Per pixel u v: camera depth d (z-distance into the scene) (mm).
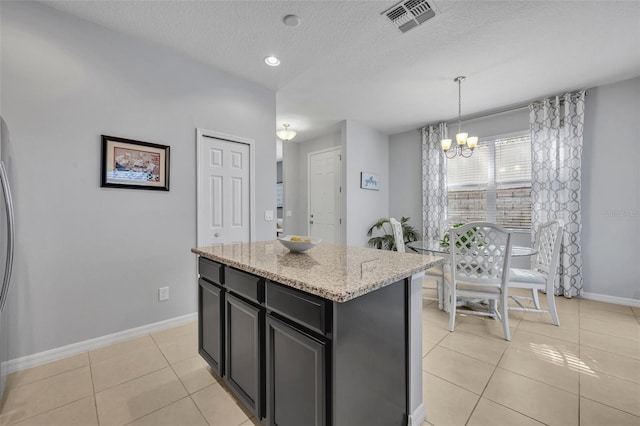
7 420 1412
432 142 4602
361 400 1095
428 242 3371
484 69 2822
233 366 1526
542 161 3488
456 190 4445
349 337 1033
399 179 5199
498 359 1983
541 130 3514
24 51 1847
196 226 2668
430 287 3693
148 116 2375
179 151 2559
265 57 2604
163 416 1451
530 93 3369
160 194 2453
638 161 2988
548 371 1831
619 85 3074
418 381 1420
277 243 2166
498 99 3555
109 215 2188
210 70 2768
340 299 916
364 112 4098
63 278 1994
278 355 1211
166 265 2488
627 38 2299
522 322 2613
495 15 2037
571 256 3305
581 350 2094
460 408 1504
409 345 1357
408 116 4254
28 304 1860
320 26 2164
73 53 2025
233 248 1904
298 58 2621
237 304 1465
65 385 1689
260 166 3191
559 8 1964
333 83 3145
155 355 2043
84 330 2082
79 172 2047
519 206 3848
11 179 1793
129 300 2291
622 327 2488
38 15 1896
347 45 2418
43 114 1909
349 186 4523
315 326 1010
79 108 2047
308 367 1057
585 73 2893
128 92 2271
